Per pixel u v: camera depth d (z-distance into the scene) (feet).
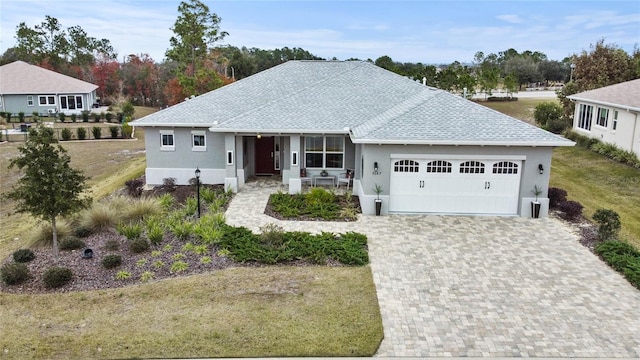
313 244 52.85
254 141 83.82
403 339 36.47
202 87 156.66
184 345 35.68
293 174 74.13
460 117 66.54
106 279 45.91
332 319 38.91
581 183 82.33
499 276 46.98
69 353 34.94
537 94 207.41
